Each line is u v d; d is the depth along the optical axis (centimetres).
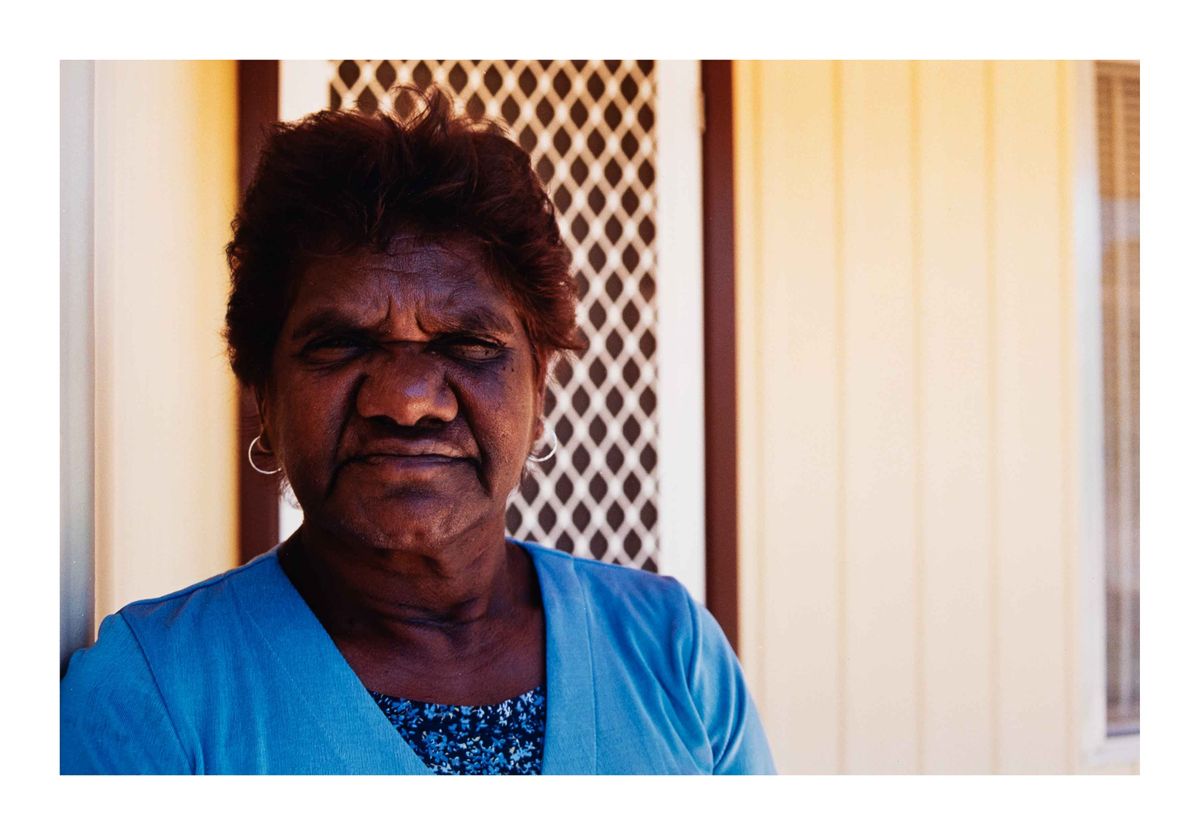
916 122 211
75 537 90
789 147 204
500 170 82
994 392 219
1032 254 219
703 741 94
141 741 75
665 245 199
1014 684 222
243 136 180
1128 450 227
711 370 202
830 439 209
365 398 75
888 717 214
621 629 96
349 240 76
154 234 159
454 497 77
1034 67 217
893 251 211
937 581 217
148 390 156
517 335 82
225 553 179
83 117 92
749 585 205
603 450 198
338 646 83
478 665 86
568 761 83
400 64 188
